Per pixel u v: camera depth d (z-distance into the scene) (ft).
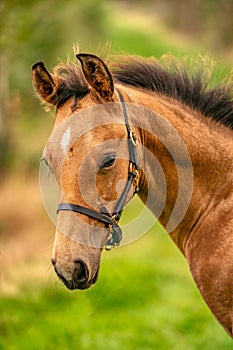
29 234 55.01
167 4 129.18
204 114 26.94
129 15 113.29
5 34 63.82
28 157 75.36
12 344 39.83
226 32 112.06
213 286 25.50
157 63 27.37
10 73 71.46
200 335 40.88
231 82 27.40
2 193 61.93
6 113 75.20
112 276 51.44
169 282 53.88
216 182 26.09
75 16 90.94
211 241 25.63
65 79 24.57
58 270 22.68
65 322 43.09
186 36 116.78
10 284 46.52
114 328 42.86
